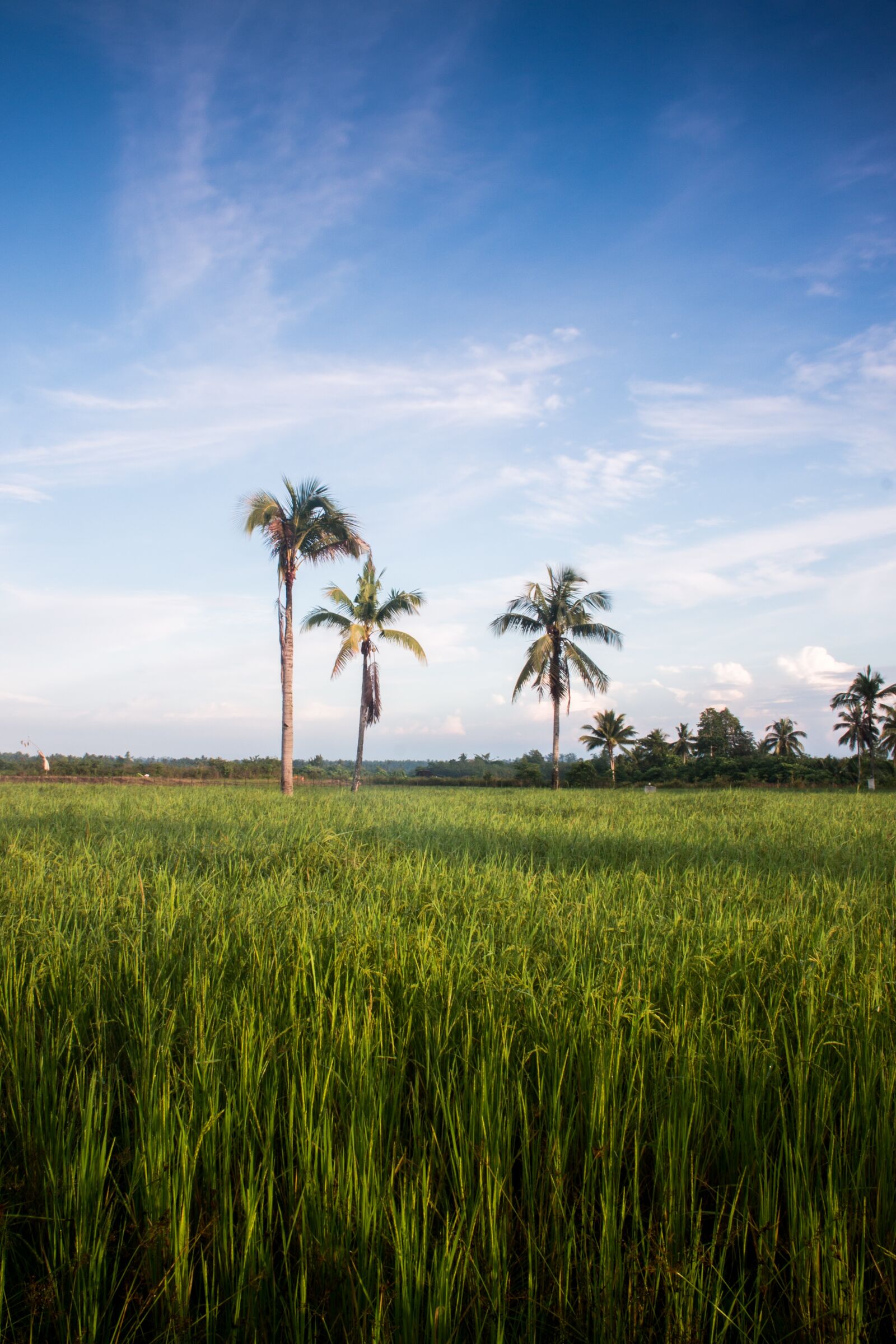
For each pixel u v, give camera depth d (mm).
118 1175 2875
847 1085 3121
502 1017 3396
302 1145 2600
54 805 15344
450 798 24156
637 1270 2236
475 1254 2324
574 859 9062
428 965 4078
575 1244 2377
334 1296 2271
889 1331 2340
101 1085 3152
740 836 11336
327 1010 3543
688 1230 2549
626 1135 2883
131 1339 2186
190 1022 3529
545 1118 2904
